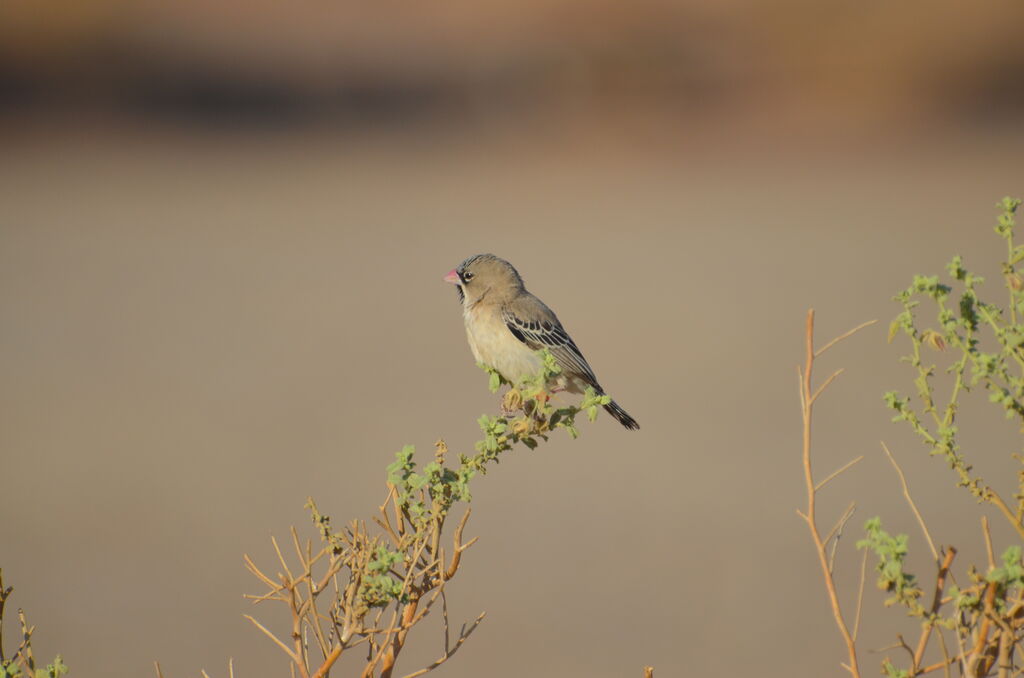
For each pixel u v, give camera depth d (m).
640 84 64.88
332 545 3.96
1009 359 3.73
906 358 3.74
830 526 14.51
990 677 3.38
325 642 3.88
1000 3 65.38
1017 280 3.65
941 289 3.70
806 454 3.66
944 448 3.65
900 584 3.39
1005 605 3.41
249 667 10.52
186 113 64.12
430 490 4.05
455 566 3.87
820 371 22.08
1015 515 3.57
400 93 66.00
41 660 10.75
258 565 13.20
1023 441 16.67
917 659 3.42
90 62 62.44
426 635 11.86
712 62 64.88
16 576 13.02
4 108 61.19
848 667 3.53
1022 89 64.06
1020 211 39.47
